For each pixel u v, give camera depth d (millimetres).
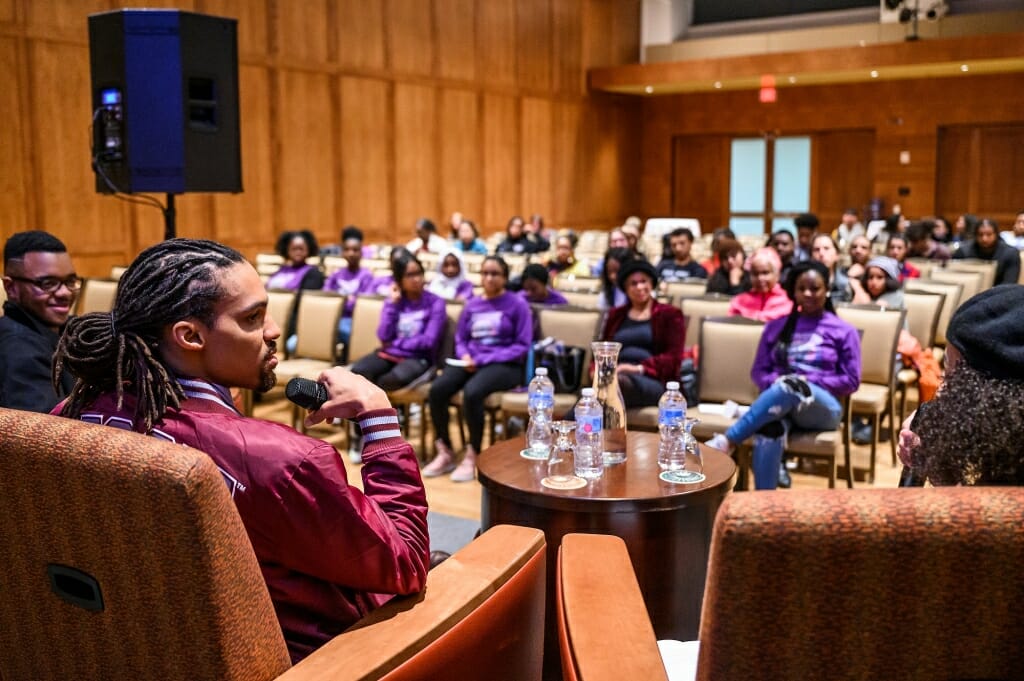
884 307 5172
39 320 2775
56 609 1276
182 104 4391
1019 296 1162
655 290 6211
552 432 3395
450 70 14070
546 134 16219
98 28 4418
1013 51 13641
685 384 4961
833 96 16891
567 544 1787
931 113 16062
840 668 935
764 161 17828
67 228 9258
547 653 2791
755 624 923
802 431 4223
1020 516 882
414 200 13570
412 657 1384
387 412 1624
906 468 1632
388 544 1424
